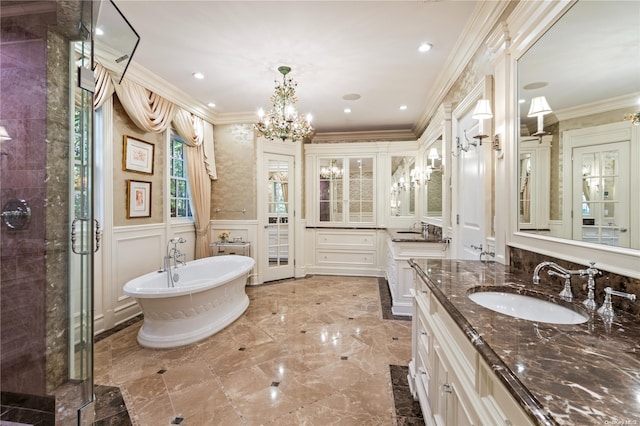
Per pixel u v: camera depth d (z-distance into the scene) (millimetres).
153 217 3646
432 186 4121
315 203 5488
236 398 1917
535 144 1584
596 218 1179
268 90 3684
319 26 2352
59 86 1817
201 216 4445
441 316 1404
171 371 2230
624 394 609
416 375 1910
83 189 1894
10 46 1776
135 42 2219
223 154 4750
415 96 3834
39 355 1779
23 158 1783
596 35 1159
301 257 5281
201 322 2812
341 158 5441
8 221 1784
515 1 1812
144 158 3488
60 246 1820
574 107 1294
